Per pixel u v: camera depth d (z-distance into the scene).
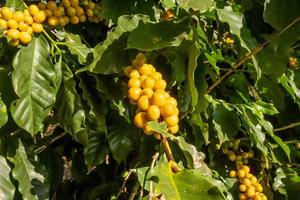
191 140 1.00
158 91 0.74
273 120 1.26
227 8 0.89
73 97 0.85
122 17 0.84
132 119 0.92
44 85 0.83
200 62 0.85
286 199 1.12
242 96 1.11
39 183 0.89
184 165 0.87
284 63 0.90
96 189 1.15
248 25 1.04
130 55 0.83
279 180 1.12
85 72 0.89
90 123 0.95
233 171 1.12
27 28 0.82
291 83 1.10
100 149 1.01
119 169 1.17
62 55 0.88
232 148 1.14
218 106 0.99
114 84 0.85
